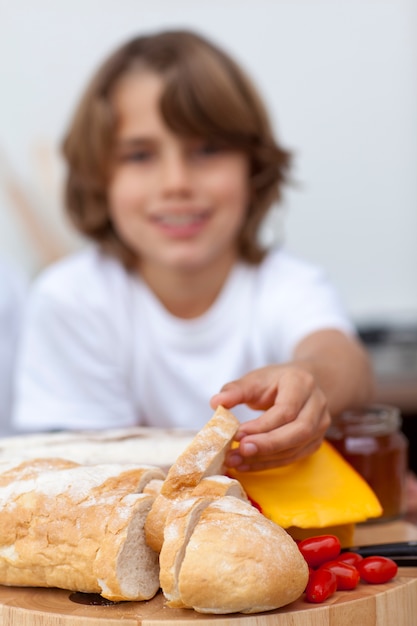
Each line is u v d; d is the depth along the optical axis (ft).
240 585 1.98
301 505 2.28
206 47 3.44
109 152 3.40
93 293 3.65
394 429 2.66
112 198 3.49
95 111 3.36
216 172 3.37
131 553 2.09
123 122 3.36
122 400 3.67
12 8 4.85
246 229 3.65
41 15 4.91
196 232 3.40
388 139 5.27
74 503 2.13
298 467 2.42
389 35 5.18
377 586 2.13
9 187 4.97
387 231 5.33
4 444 2.59
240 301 3.61
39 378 3.64
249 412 3.39
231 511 2.05
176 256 3.41
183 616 2.02
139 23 5.06
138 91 3.33
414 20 5.17
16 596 2.14
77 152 3.53
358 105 5.23
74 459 2.38
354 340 3.14
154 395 3.67
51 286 3.67
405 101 5.24
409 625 2.13
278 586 1.99
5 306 3.99
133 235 3.47
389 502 2.60
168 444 2.53
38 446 2.55
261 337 3.59
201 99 3.29
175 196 3.34
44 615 2.05
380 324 5.12
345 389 2.80
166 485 2.11
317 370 2.77
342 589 2.11
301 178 5.26
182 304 3.64
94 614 2.05
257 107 3.54
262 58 5.16
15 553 2.15
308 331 3.40
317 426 2.33
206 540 2.00
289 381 2.32
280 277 3.62
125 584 2.07
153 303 3.63
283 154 3.62
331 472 2.41
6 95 4.88
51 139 4.99
